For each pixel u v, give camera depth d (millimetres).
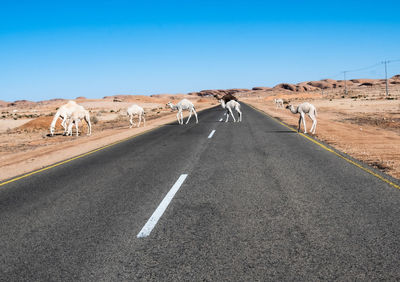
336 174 6523
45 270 3070
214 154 9344
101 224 4219
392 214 4199
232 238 3582
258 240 3504
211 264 3018
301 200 4883
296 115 27594
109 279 2836
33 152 12633
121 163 8703
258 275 2789
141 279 2809
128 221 4277
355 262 2973
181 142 12430
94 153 10906
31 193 6105
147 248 3426
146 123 25469
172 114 39406
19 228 4258
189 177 6645
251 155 8945
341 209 4434
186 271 2908
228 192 5438
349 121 21844
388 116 25031
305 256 3109
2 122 38031
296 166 7359
